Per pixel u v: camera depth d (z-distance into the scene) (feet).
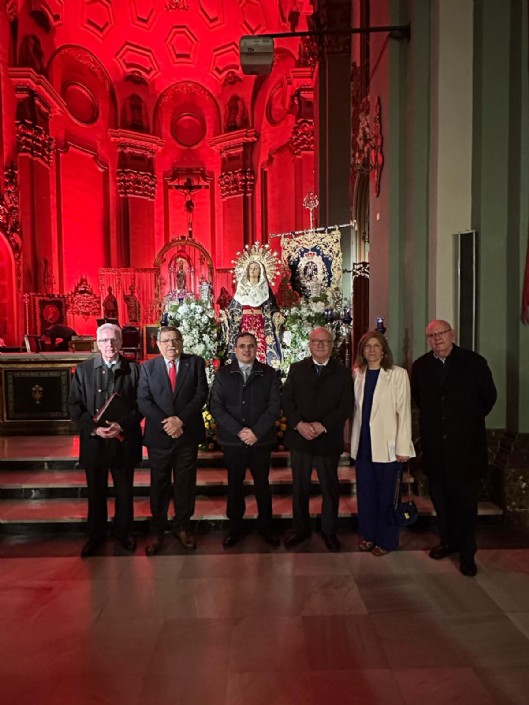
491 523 14.90
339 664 8.46
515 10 15.05
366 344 12.85
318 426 12.82
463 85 16.01
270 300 22.33
